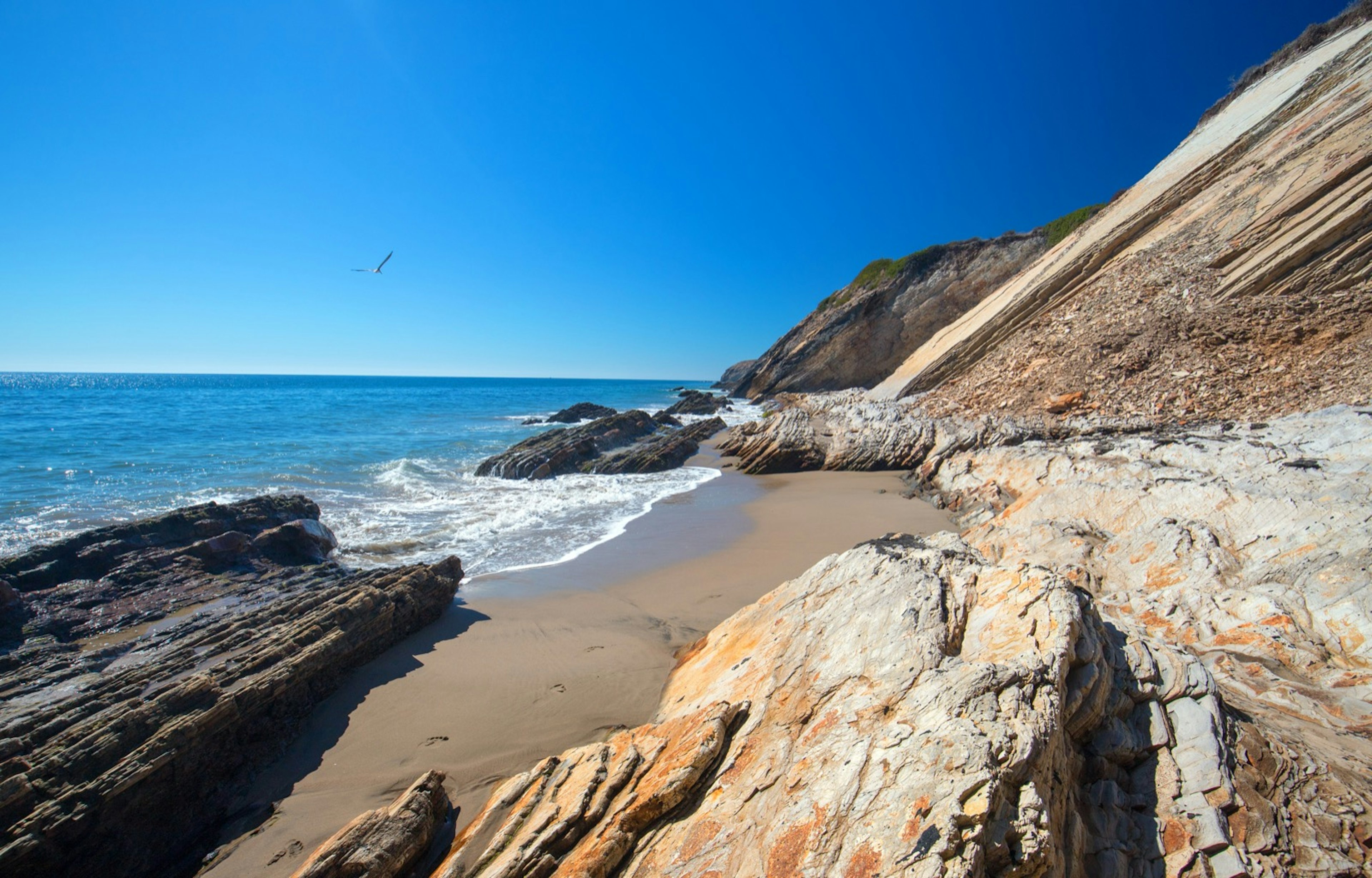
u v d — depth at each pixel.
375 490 17.62
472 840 4.41
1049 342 20.92
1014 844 2.95
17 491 15.28
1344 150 16.39
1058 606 4.33
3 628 7.14
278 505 11.41
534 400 68.88
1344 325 13.88
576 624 8.45
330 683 6.76
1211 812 3.33
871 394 31.31
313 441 26.45
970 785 3.07
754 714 4.58
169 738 5.16
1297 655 5.00
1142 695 4.09
